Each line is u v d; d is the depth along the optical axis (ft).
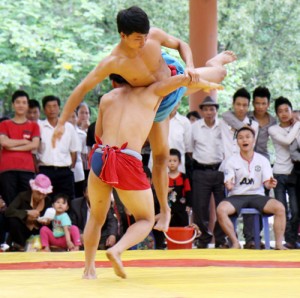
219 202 66.54
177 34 109.09
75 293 30.63
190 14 79.61
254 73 111.65
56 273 39.27
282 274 38.17
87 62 107.24
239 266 43.11
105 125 34.30
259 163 62.90
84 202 64.34
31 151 65.62
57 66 105.29
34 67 108.68
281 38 113.60
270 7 111.86
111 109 34.50
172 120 67.72
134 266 43.11
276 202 61.62
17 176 64.80
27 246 62.03
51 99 67.36
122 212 62.08
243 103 66.13
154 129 36.63
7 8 108.68
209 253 53.11
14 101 65.51
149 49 34.58
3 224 63.41
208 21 78.89
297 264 44.42
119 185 33.14
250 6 111.65
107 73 34.76
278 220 61.26
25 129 65.57
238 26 109.70
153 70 34.76
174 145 67.15
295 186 65.82
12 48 107.86
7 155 65.00
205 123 67.41
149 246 64.34
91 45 109.19
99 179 33.53
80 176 71.31
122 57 34.37
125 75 34.60
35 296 30.07
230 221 61.52
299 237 66.59
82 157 71.72
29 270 41.55
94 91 112.47
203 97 79.00
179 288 32.17
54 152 67.05
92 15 107.86
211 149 66.90
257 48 110.52
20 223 62.13
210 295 30.17
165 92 34.32
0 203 64.08
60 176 67.31
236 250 55.47
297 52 113.39
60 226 62.08
